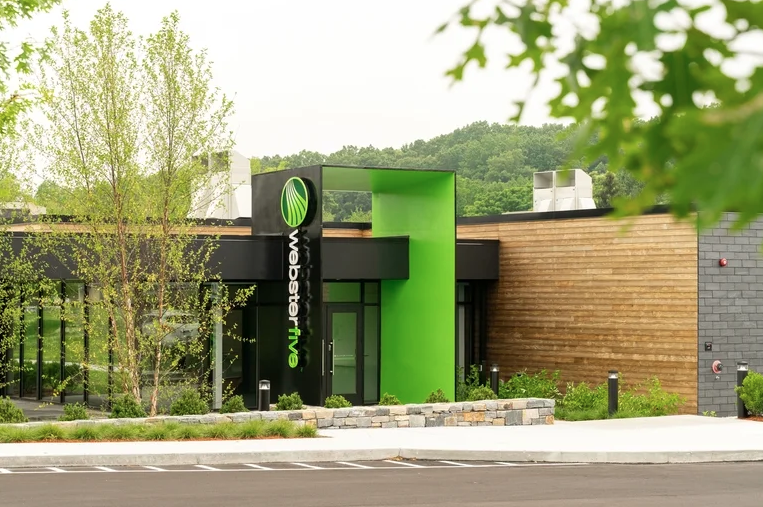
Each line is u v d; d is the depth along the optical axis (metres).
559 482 13.70
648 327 23.34
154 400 20.09
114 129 19.47
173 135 19.88
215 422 18.61
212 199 20.86
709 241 22.52
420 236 24.81
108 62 19.58
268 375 24.31
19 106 13.93
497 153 80.81
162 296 20.25
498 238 27.02
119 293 20.33
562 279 25.33
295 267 23.12
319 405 22.44
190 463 15.36
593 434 18.55
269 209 24.55
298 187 23.06
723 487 13.38
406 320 25.14
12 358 24.56
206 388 21.14
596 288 24.53
